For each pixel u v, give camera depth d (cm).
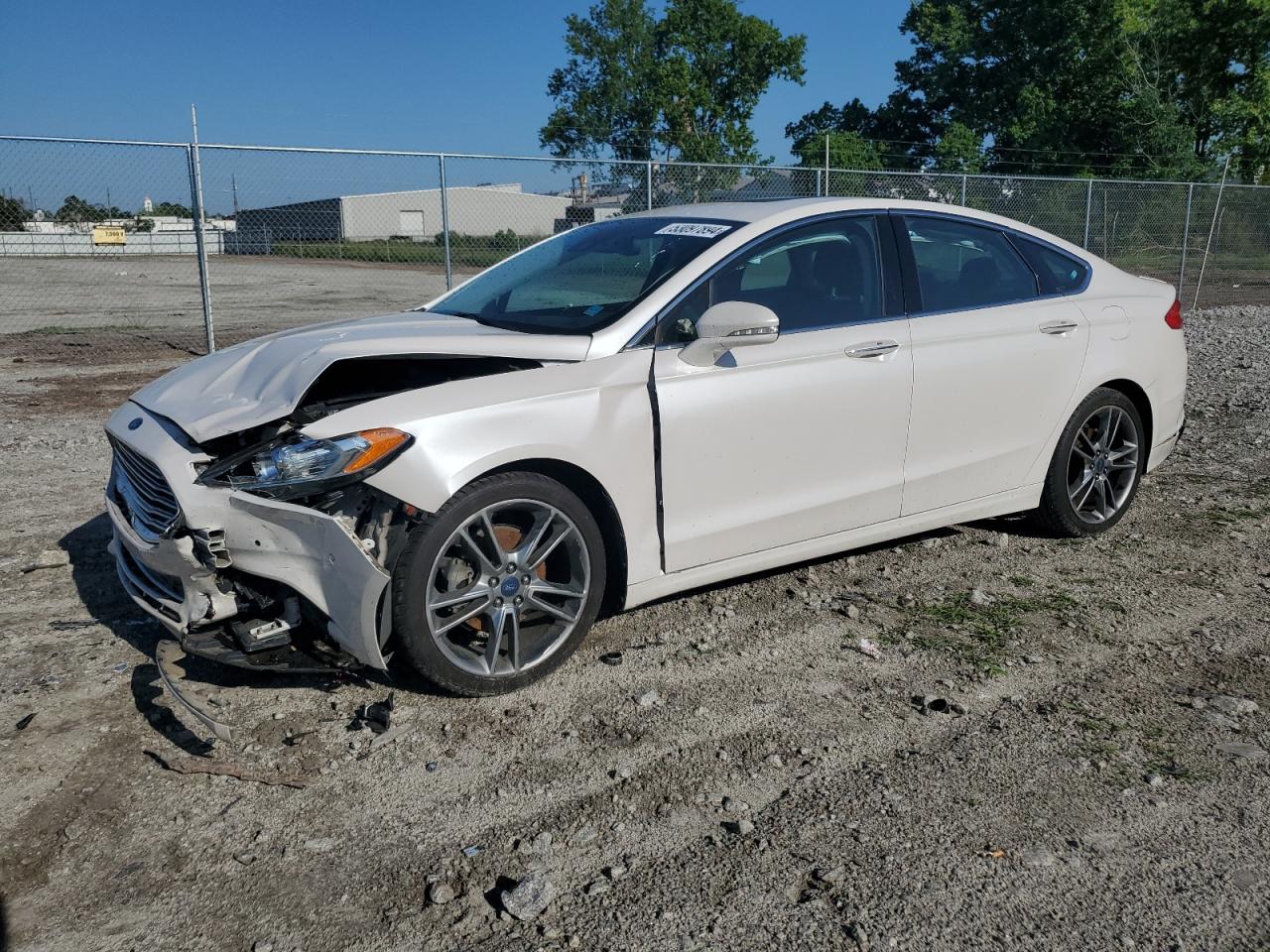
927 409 426
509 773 300
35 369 1038
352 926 238
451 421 318
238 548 308
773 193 1400
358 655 313
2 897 246
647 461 359
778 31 4331
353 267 1290
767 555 398
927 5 4297
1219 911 242
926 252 440
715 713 335
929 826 275
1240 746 316
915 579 454
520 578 337
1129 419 502
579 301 391
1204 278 2020
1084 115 3800
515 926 238
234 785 292
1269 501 573
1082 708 340
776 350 385
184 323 1357
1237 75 3653
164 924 238
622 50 4300
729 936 234
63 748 310
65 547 483
